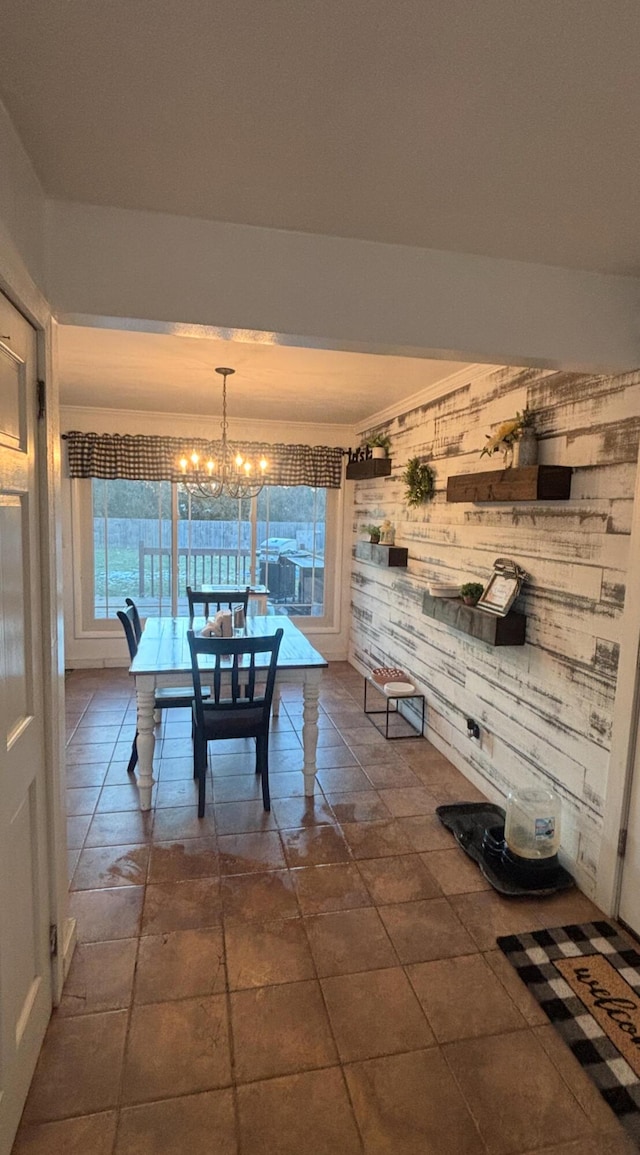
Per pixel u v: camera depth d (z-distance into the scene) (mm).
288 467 5465
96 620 5391
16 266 1297
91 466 5086
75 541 5223
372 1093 1553
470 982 1917
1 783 1284
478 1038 1716
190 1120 1475
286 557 5762
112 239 1666
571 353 2045
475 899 2324
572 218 1670
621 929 2174
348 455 5637
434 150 1354
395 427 4535
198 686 2820
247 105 1210
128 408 4941
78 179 1518
